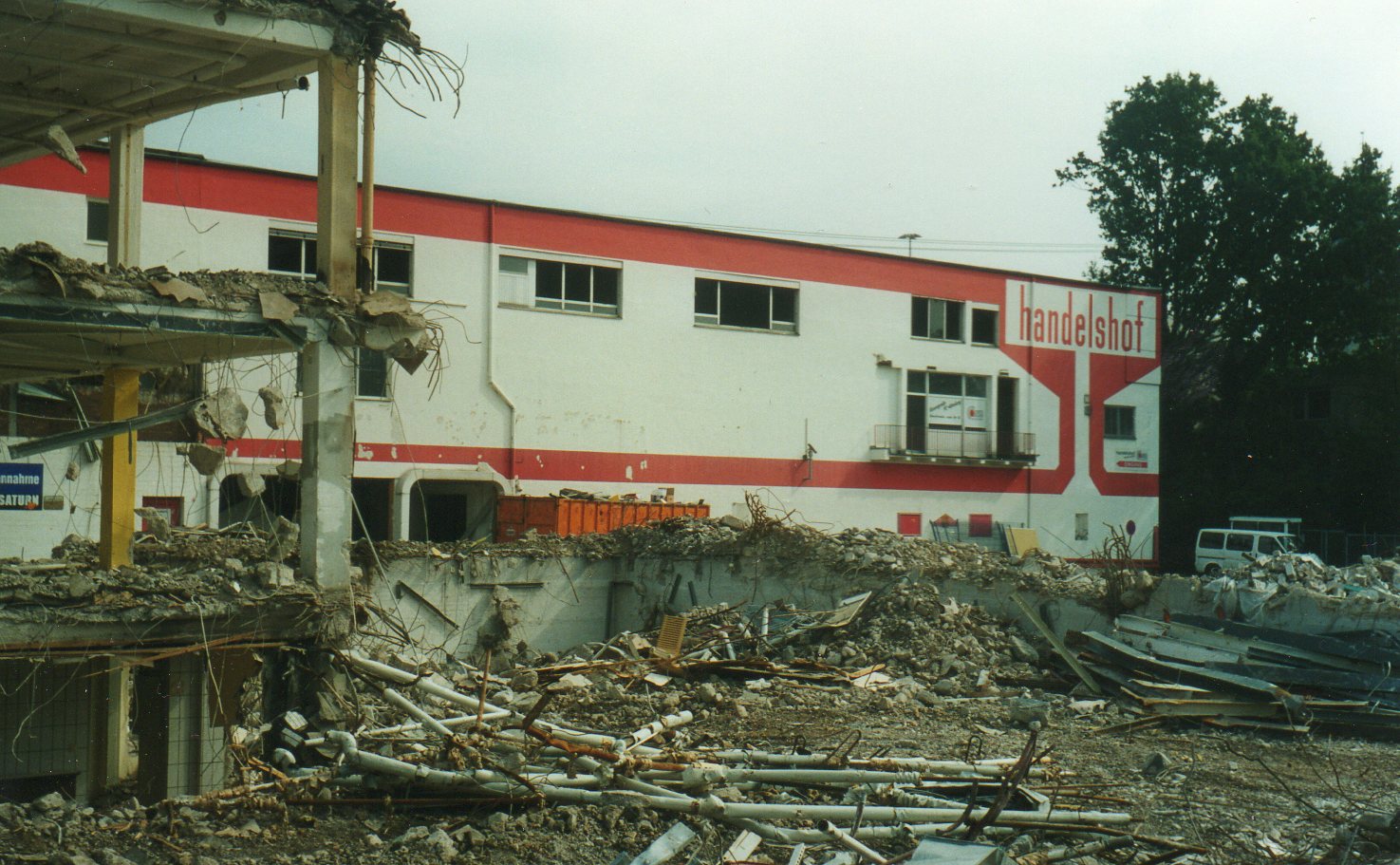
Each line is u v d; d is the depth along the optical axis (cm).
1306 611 1484
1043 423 3947
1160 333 4262
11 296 934
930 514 3694
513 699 1377
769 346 3366
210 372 1889
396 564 1980
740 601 2062
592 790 845
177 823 791
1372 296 4625
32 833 750
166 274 1016
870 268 3581
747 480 3303
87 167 2256
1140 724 1293
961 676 1562
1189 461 4975
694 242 3219
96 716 1020
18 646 909
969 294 3791
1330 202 4678
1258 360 4931
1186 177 4884
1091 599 1694
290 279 1093
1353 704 1289
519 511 2664
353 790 861
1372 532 4472
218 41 1109
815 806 796
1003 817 793
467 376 2809
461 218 2809
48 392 2002
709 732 1227
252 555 1391
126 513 1197
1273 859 797
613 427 3047
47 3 988
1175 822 884
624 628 2277
